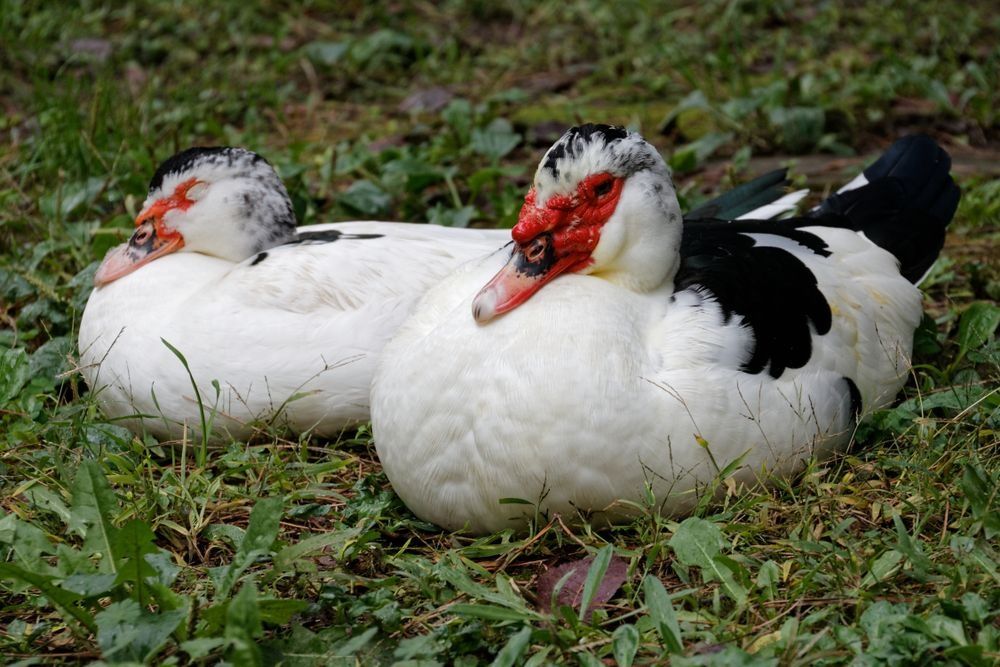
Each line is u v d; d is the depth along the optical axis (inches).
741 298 169.8
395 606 147.2
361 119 375.6
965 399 190.9
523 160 336.5
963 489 155.8
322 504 185.5
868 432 185.8
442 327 164.4
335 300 204.8
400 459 166.6
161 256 223.1
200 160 223.3
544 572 161.0
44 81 356.2
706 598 153.1
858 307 189.2
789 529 164.2
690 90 384.5
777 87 350.0
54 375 216.4
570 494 159.2
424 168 302.2
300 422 203.9
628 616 148.6
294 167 293.6
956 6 452.4
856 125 346.0
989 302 227.6
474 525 167.3
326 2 468.4
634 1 466.0
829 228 207.3
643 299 170.4
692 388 159.5
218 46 428.1
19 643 145.1
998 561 151.2
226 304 203.5
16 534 152.8
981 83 362.3
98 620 134.6
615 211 167.0
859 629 140.5
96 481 149.1
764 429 165.0
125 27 445.1
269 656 140.1
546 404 155.1
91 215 283.9
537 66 416.2
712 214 234.2
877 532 161.8
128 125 317.7
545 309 160.6
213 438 203.3
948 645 134.5
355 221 262.4
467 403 159.0
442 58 429.1
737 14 441.4
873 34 422.9
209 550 171.8
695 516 163.3
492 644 144.1
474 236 234.7
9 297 242.5
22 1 449.7
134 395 204.2
